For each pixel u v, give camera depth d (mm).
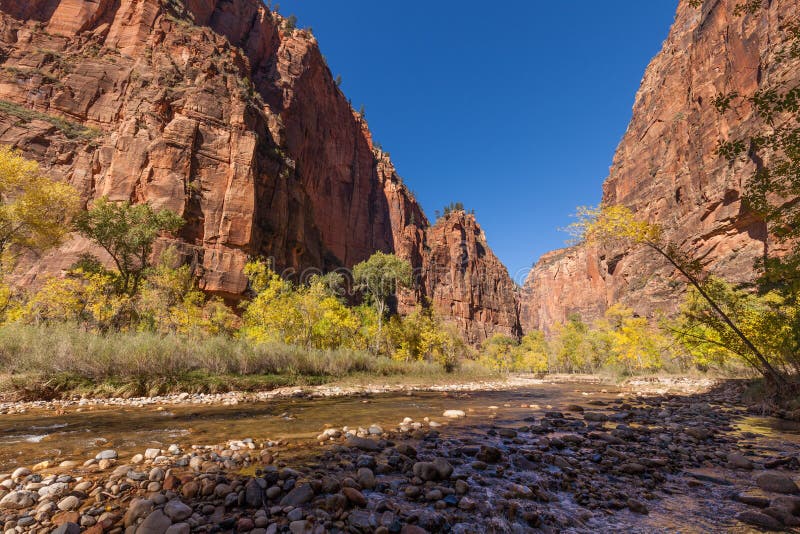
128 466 4660
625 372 38812
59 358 12844
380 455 5684
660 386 23328
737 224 46812
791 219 9359
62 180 42094
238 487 3992
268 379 17312
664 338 34844
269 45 84375
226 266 44250
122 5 55000
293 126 80500
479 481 4590
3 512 3402
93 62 50438
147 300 24906
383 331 36375
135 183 42656
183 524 3107
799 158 8562
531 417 10117
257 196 52938
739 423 9031
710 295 12609
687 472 5172
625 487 4508
